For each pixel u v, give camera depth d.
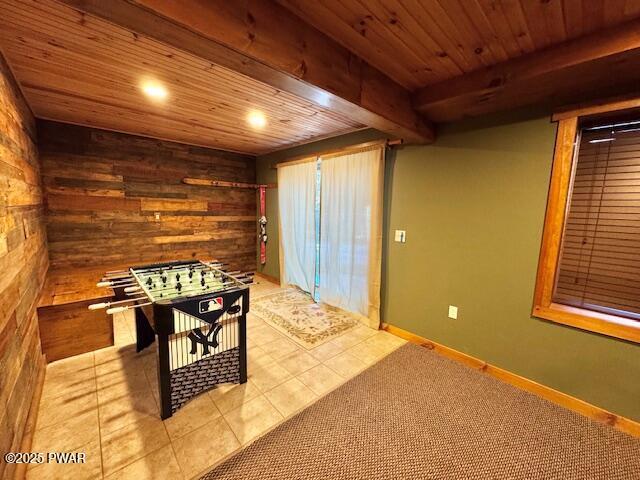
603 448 1.63
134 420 1.75
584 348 1.89
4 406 1.30
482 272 2.34
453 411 1.90
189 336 1.82
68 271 3.24
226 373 2.08
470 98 1.94
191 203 4.38
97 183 3.51
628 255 1.84
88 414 1.79
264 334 2.97
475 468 1.50
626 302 1.87
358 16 1.36
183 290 2.06
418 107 2.15
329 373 2.31
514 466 1.51
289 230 4.40
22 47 1.63
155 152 3.92
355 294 3.32
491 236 2.26
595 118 1.83
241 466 1.47
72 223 3.38
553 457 1.57
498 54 1.66
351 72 1.67
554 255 1.96
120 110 2.73
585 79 1.63
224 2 1.12
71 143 3.28
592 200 1.95
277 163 4.57
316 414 1.85
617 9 1.25
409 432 1.71
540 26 1.40
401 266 2.92
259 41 1.24
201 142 4.12
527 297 2.12
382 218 3.01
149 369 2.28
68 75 1.98
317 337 2.92
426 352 2.66
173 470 1.44
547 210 1.97
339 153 3.38
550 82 1.68
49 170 3.18
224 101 2.44
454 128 2.41
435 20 1.38
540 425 1.79
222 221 4.79
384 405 1.94
